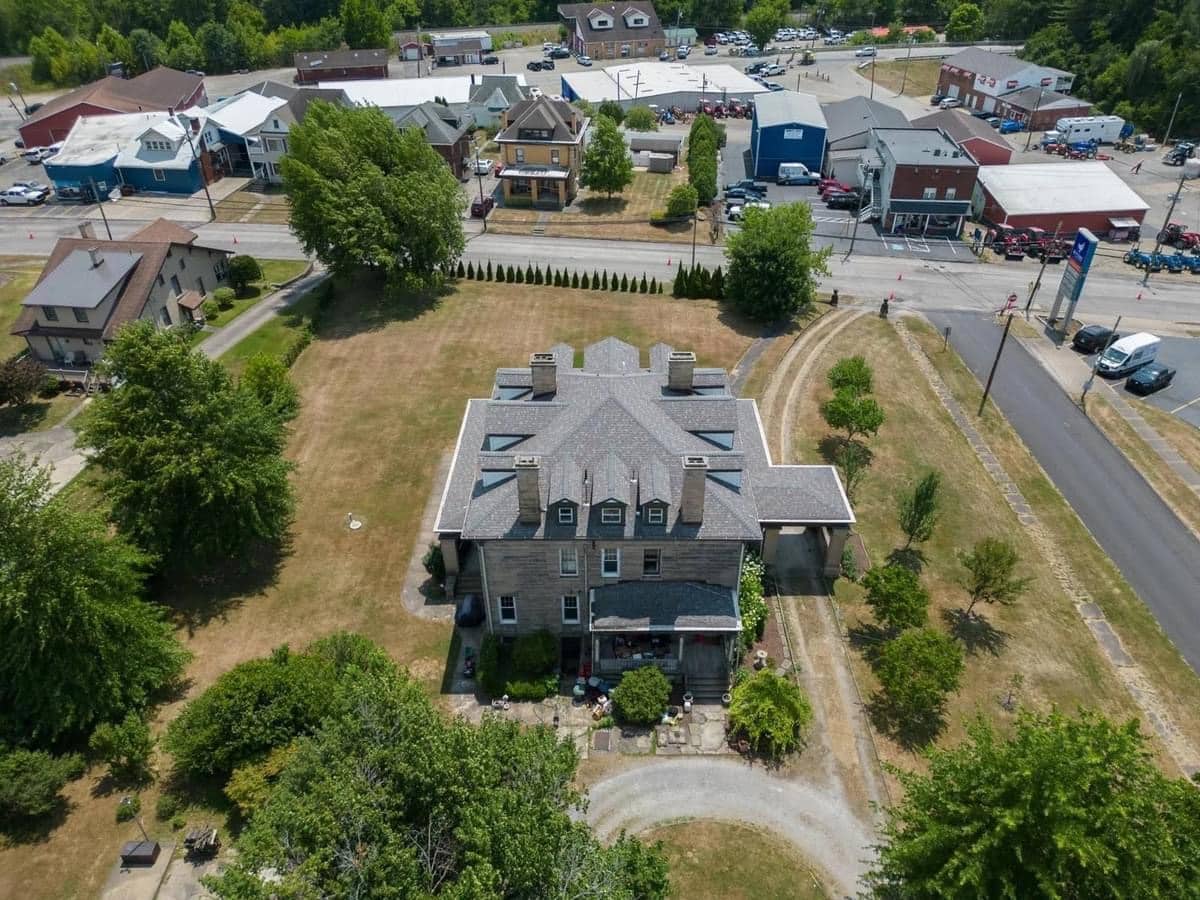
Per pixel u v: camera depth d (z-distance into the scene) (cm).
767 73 16112
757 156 11056
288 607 4531
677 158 11800
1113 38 14512
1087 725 2600
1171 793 2512
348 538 4997
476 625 4412
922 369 6900
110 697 3709
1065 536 5178
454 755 2727
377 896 2375
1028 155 12062
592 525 3928
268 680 3525
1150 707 4072
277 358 6366
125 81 12619
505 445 4319
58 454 5719
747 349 7044
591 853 2534
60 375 6506
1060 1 16612
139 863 3266
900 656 3828
